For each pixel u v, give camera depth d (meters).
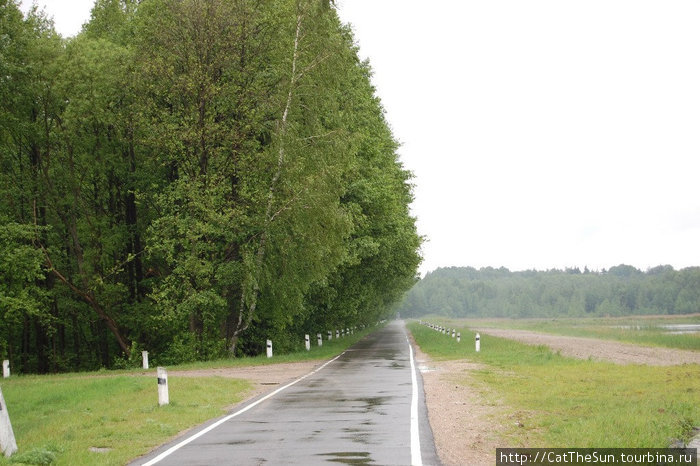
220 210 31.72
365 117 41.41
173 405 15.02
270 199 31.47
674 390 16.14
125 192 39.59
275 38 33.31
